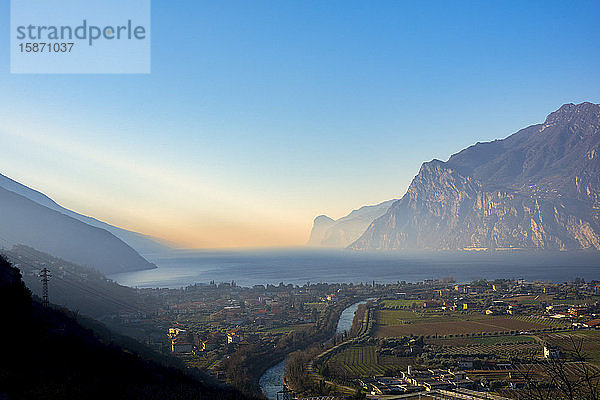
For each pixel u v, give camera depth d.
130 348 146.50
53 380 82.38
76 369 93.81
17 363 83.94
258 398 133.38
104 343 129.88
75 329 127.81
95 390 86.81
